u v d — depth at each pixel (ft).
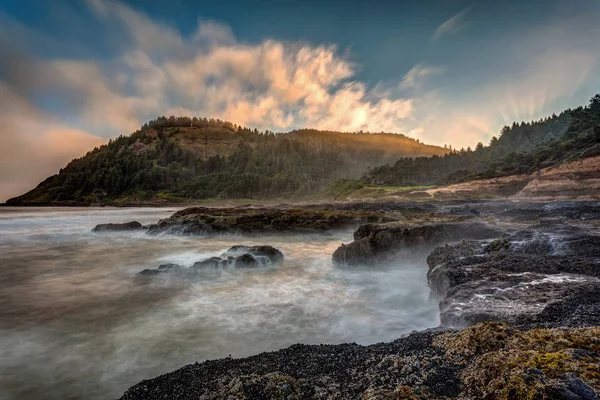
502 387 12.15
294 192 482.69
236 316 34.76
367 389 14.61
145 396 18.02
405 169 444.55
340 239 98.02
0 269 58.59
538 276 31.19
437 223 63.00
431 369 16.05
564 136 283.38
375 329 31.09
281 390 15.38
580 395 10.29
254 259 58.18
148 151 639.76
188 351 26.89
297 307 37.65
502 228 58.75
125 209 307.58
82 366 24.85
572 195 154.20
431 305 37.47
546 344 14.74
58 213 221.87
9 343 28.71
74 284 48.08
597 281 28.58
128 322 33.24
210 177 515.50
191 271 52.54
